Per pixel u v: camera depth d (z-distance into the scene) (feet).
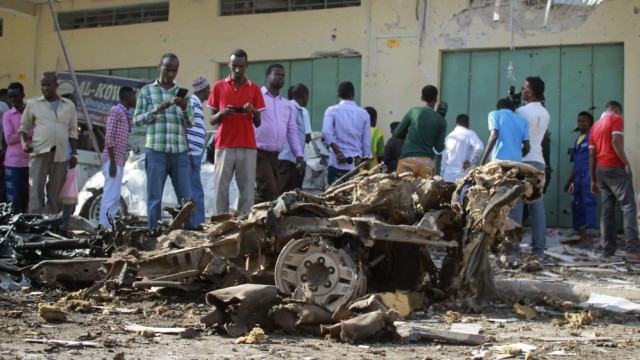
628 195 33.32
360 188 19.15
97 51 54.65
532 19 43.93
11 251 22.11
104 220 33.12
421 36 46.01
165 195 38.14
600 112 42.98
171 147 27.27
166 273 18.88
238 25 50.42
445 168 37.09
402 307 17.94
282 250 17.40
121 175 33.35
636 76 41.83
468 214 19.25
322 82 48.47
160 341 14.26
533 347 14.47
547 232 42.06
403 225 17.94
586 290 22.22
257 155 30.14
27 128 33.81
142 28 53.26
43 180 33.76
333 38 48.06
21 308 17.80
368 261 20.17
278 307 15.23
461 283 19.49
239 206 28.04
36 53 56.49
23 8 55.62
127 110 33.96
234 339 14.60
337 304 16.92
